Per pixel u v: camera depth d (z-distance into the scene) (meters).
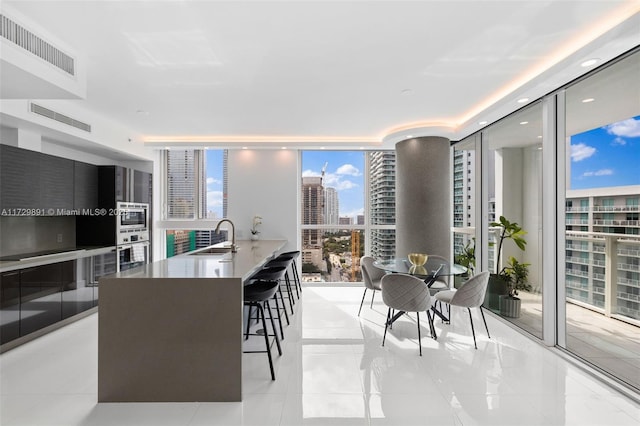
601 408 2.25
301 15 2.12
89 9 2.04
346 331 3.73
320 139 5.54
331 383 2.58
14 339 3.26
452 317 4.23
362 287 5.92
